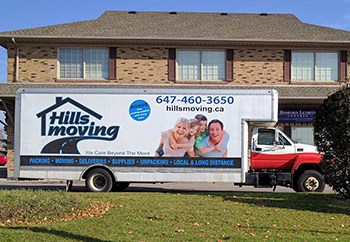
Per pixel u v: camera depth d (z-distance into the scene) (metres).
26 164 16.47
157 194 15.01
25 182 22.50
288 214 11.26
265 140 17.23
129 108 16.52
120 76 25.41
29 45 25.23
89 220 10.16
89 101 16.58
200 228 9.57
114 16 27.94
